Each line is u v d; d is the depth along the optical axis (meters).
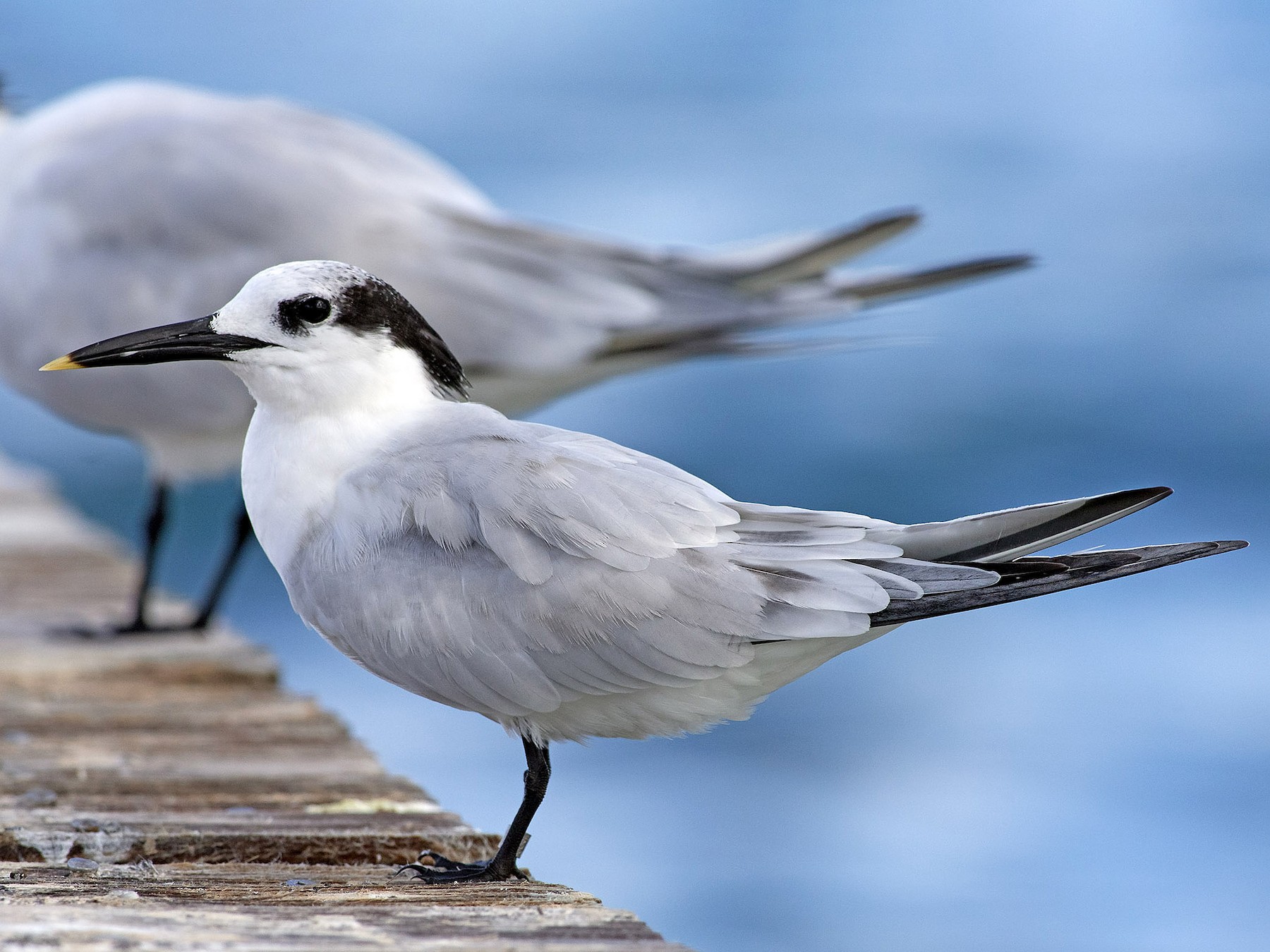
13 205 11.44
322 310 6.28
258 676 9.91
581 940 5.15
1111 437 26.42
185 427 11.20
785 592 5.74
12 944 4.96
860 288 11.73
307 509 6.27
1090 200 34.59
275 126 11.64
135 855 6.49
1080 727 15.45
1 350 11.52
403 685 6.22
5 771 7.68
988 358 29.16
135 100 11.70
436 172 12.25
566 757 14.52
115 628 11.19
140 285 11.11
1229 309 30.42
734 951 11.52
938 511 24.70
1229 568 19.78
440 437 6.24
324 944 5.04
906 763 14.95
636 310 11.50
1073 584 5.64
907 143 36.94
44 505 15.80
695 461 25.52
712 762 14.62
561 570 5.85
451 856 6.58
